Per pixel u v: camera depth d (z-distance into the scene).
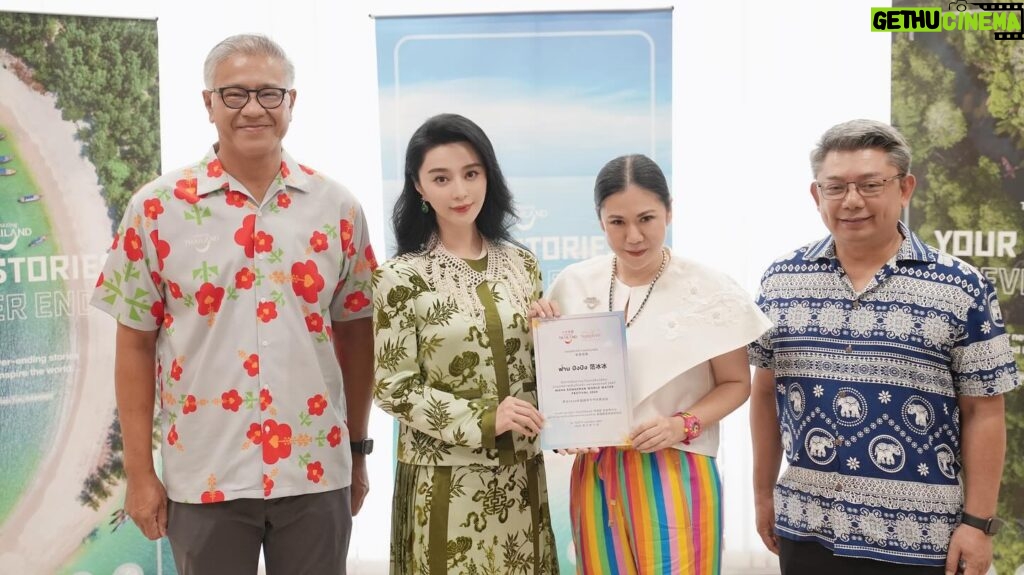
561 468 3.49
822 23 3.69
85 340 3.18
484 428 1.89
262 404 2.08
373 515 3.80
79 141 3.12
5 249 3.04
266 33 3.70
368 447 2.41
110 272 2.10
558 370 1.94
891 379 1.92
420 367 2.00
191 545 2.10
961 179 3.08
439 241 2.08
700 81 3.72
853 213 1.90
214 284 2.07
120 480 3.27
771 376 2.19
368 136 3.76
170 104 3.71
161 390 2.16
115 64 3.16
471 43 3.41
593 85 3.42
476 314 1.99
